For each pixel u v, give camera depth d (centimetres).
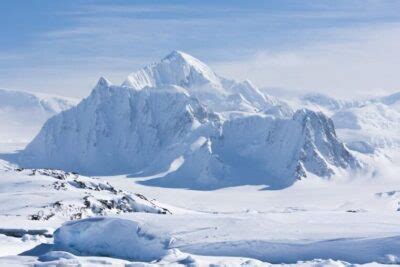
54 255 10044
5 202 18675
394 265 8988
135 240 11656
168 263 9331
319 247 10000
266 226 11300
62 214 17500
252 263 9319
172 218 12244
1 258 10256
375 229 10838
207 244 10644
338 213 12681
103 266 9256
